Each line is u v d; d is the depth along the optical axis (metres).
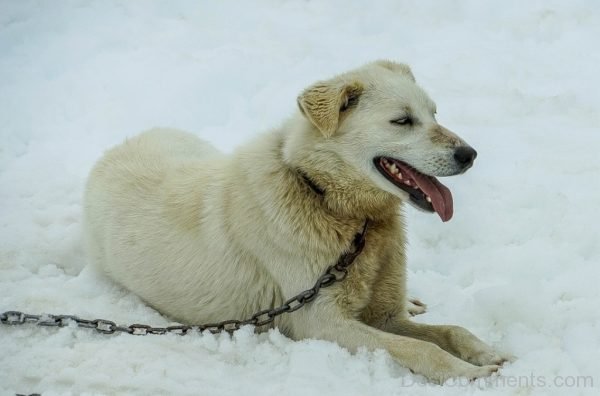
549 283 3.62
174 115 4.58
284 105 4.56
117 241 3.68
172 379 3.33
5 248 3.86
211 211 3.55
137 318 3.58
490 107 4.50
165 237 3.61
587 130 4.35
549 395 3.24
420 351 3.35
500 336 3.48
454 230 3.92
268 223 3.46
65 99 4.69
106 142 4.45
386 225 3.52
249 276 3.51
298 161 3.46
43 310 3.56
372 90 3.47
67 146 4.44
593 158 4.18
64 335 3.46
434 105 3.54
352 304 3.47
